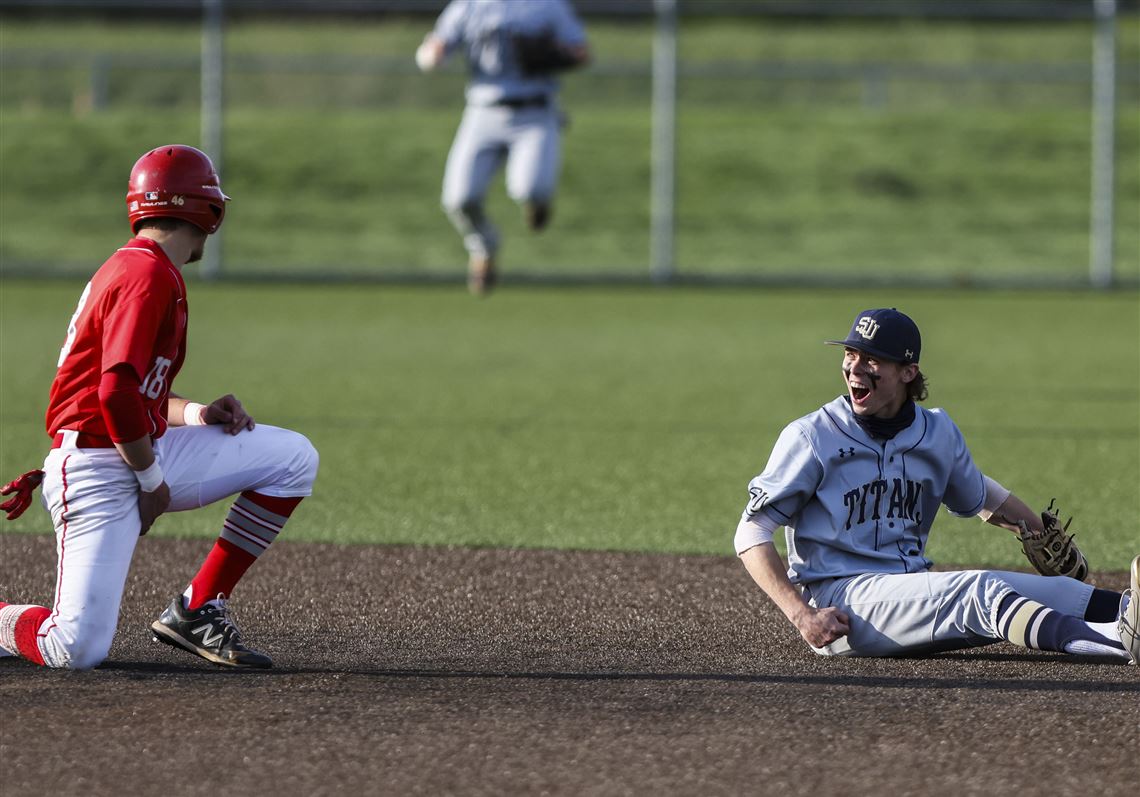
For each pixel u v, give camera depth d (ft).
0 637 48.26
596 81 339.36
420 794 36.94
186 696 44.78
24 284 217.36
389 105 321.73
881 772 38.60
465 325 177.58
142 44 343.05
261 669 48.85
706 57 346.33
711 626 56.03
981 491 53.83
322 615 57.47
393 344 158.30
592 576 64.18
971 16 212.43
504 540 71.46
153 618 56.65
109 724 41.91
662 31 218.18
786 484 50.93
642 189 282.56
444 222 269.44
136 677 47.19
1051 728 42.16
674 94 220.23
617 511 78.64
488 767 38.70
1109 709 44.14
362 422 107.96
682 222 270.67
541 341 162.91
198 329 169.37
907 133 308.81
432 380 131.95
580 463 92.53
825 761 39.34
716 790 37.29
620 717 42.98
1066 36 357.41
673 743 40.63
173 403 51.03
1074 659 50.67
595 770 38.55
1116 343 163.73
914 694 45.85
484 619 57.11
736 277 221.05
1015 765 39.19
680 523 75.72
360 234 262.06
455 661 50.78
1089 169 295.69
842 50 353.31
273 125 303.68
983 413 114.62
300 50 340.39
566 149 296.92
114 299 45.98
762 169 292.61
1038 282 220.02
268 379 130.62
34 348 149.79
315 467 50.65
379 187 281.33
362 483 85.51
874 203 280.72
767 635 54.70
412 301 205.46
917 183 289.12
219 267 222.89
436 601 59.82
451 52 164.35
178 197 47.47
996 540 72.23
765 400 121.70
